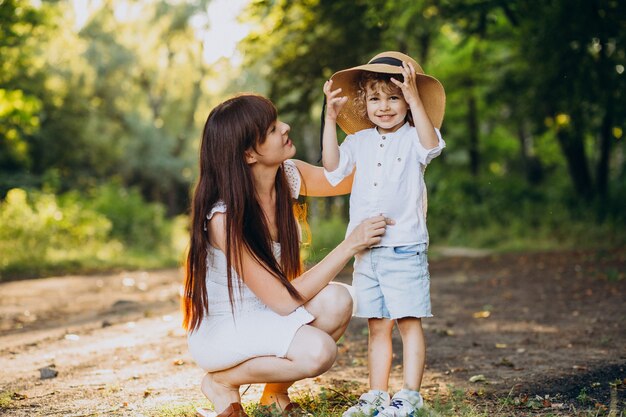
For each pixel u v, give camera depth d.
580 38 13.05
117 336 6.46
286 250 3.53
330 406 3.83
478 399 4.02
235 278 3.38
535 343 5.80
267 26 14.95
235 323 3.35
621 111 14.61
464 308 8.12
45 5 17.00
